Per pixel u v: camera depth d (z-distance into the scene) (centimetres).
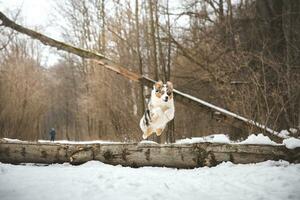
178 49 1850
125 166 688
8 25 1151
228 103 1262
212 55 1620
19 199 459
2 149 727
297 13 1463
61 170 635
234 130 1548
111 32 2177
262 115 1047
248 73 1312
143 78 1204
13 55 2406
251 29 1661
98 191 494
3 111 2070
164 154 662
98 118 2255
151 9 1741
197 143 652
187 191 491
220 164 634
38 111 2370
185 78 1822
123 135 1900
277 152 620
